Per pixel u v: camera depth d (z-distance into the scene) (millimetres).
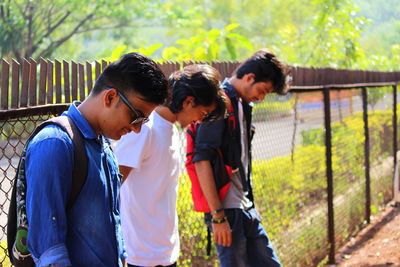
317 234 6867
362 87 8812
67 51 31062
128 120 2314
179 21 32875
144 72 2281
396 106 10844
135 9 31734
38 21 28531
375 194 9961
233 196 4207
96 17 31109
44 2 28156
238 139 4152
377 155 10180
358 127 8789
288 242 6082
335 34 13438
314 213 6840
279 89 4230
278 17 40906
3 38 26609
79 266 2254
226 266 4203
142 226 3344
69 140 2221
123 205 3379
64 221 2176
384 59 15281
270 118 5727
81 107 2354
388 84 10242
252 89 4176
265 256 4391
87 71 3410
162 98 2336
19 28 27016
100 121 2322
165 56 6652
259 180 5473
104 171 2363
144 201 3322
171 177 3428
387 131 10969
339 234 7852
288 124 6125
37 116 3078
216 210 4074
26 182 2195
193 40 7629
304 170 6602
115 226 2406
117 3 31328
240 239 4219
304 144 6664
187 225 4816
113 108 2297
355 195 8617
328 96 6906
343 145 8078
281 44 14180
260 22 42406
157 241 3377
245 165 4297
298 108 6430
